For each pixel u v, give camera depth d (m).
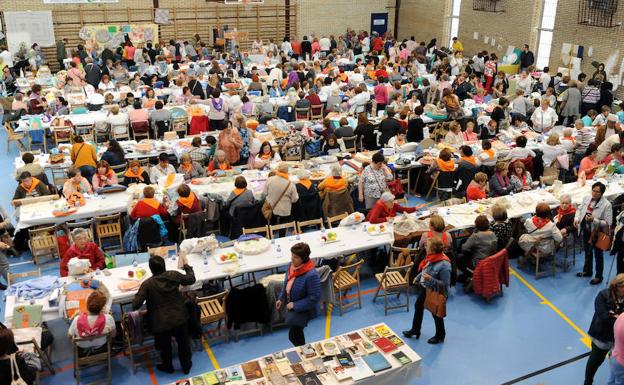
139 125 15.07
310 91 17.62
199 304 7.96
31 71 22.28
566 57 22.27
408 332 8.05
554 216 10.30
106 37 26.84
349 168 11.99
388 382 6.03
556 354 7.75
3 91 21.09
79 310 6.99
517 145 12.76
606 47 20.44
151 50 25.28
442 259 7.24
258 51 26.95
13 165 14.93
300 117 16.98
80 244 8.20
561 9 22.28
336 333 8.17
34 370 6.17
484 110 16.84
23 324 6.96
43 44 26.09
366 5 31.94
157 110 15.23
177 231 10.30
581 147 13.51
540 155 12.99
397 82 17.58
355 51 29.62
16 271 9.74
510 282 9.60
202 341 7.99
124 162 12.26
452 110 16.16
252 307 7.84
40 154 12.98
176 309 6.82
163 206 10.03
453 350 7.80
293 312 6.45
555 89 20.39
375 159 10.59
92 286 7.30
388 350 6.24
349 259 9.64
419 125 14.57
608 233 9.18
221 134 12.80
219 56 25.20
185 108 16.14
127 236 9.55
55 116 15.98
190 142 13.48
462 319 8.55
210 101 15.99
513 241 9.77
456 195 11.88
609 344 6.47
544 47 23.70
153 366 7.45
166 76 21.27
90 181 12.04
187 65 22.64
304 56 28.84
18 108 16.95
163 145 13.41
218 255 8.39
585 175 11.70
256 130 14.45
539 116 15.16
